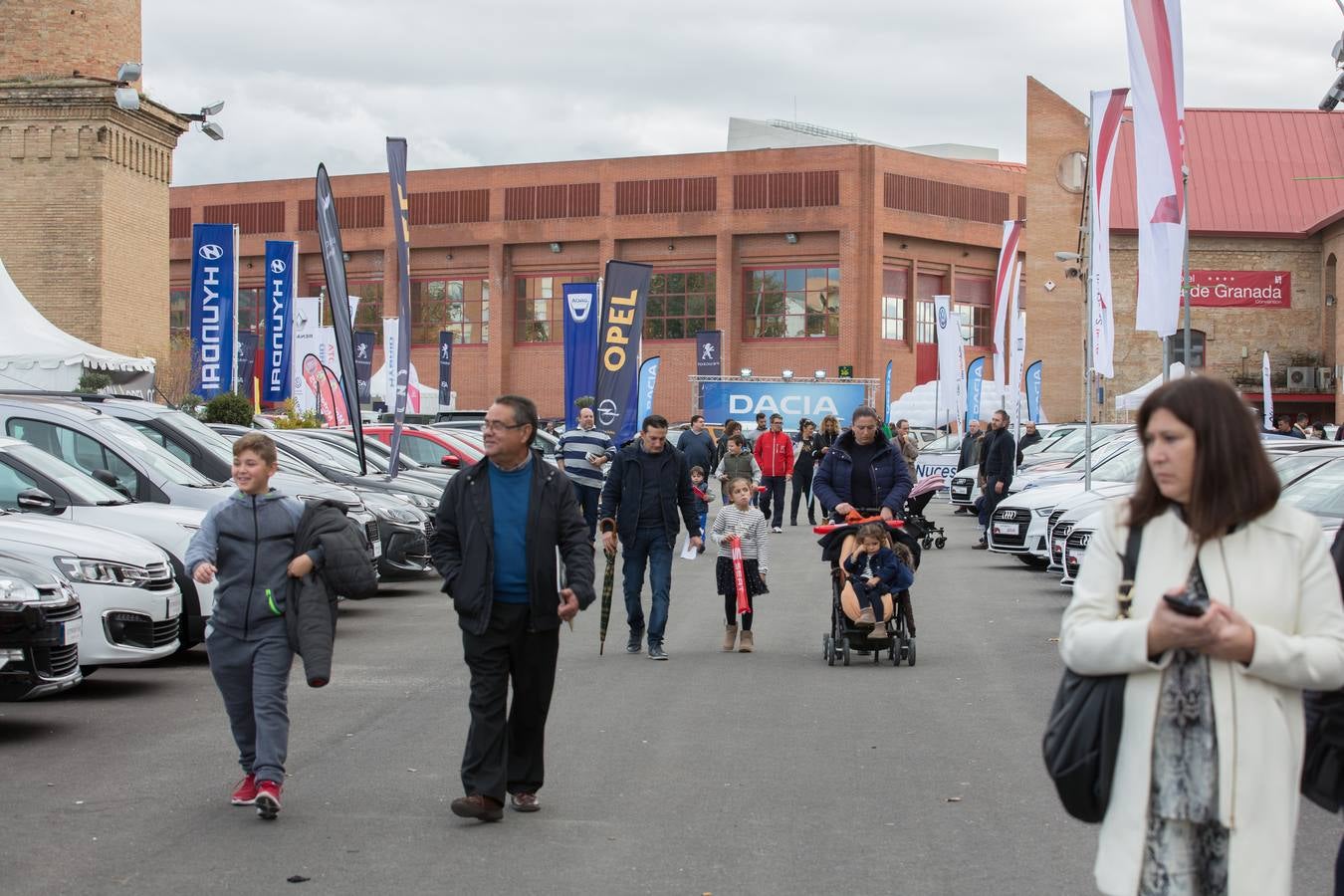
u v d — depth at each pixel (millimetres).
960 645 13852
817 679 11906
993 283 79312
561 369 78250
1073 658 3783
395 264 80562
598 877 6398
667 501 13195
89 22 37250
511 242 78188
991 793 7957
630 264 26531
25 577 9398
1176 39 17766
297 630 7516
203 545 7605
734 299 74750
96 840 7004
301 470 20094
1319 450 13484
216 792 8016
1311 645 3617
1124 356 52344
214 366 31422
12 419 14164
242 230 83625
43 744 9352
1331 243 50750
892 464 12844
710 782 8250
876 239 72625
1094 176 21344
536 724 7578
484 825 7297
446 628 15336
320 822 7355
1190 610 3535
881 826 7273
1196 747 3717
